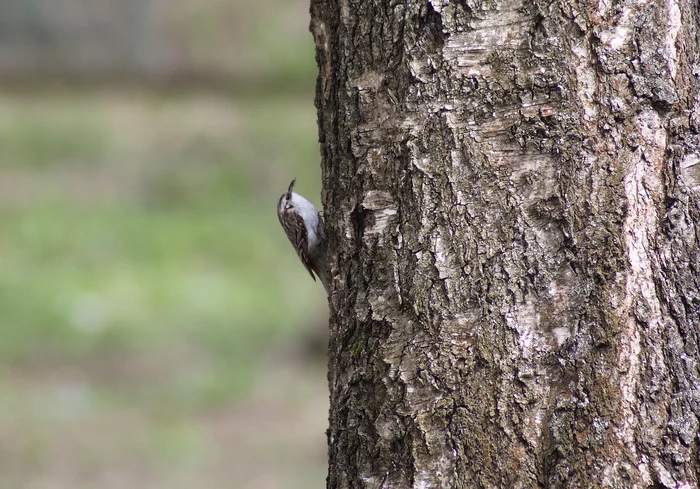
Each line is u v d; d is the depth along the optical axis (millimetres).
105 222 27344
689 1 4766
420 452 4867
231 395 17156
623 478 4539
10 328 19141
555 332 4688
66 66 43438
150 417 16031
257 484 13695
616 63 4680
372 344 5094
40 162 32375
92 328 19688
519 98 4750
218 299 22141
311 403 17078
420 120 4922
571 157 4691
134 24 45812
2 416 15602
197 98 40750
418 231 4934
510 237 4762
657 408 4559
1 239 25094
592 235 4652
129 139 34500
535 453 4668
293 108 39281
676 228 4637
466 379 4797
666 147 4676
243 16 49344
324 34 5426
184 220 28594
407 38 4941
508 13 4758
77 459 14344
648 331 4598
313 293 23000
